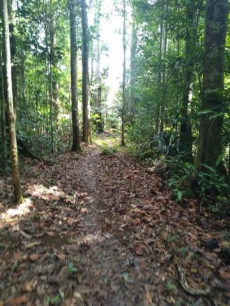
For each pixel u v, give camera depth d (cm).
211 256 304
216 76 459
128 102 1689
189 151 729
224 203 440
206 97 465
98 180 680
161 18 782
